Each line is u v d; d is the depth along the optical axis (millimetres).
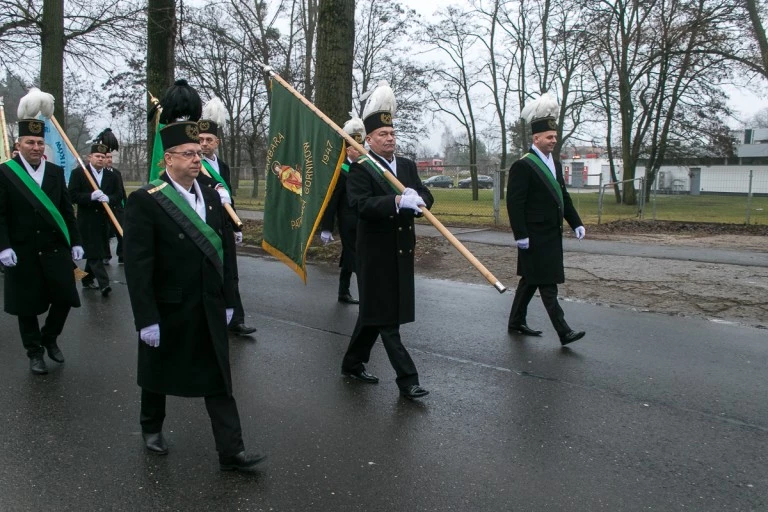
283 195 5488
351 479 3611
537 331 6441
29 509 3309
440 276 9484
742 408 4555
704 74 24953
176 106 3682
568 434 4168
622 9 25609
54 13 13844
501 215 17766
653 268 9312
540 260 6070
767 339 6141
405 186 4957
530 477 3615
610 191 37719
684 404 4633
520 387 5000
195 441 4137
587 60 26125
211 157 7031
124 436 4207
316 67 11906
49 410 4645
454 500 3375
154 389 3688
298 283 9195
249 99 30109
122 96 28969
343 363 5246
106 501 3389
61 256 5504
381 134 4773
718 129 27656
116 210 9914
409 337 6363
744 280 8445
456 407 4629
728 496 3408
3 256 5125
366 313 4859
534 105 6223
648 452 3910
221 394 3693
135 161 43250
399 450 3967
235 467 3695
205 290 3605
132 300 3521
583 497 3398
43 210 5363
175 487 3539
